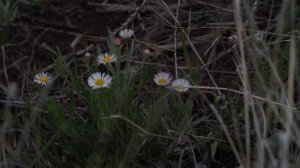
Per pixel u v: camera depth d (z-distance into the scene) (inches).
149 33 40.9
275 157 32.5
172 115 34.6
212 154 32.5
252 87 35.0
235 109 34.7
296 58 35.0
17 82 40.2
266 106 34.2
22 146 34.9
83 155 33.6
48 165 33.2
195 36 41.7
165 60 40.4
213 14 41.7
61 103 37.5
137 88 36.8
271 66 32.9
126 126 33.2
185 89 33.4
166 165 33.6
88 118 34.0
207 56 39.8
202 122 35.7
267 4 41.8
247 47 34.5
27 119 34.5
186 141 33.9
